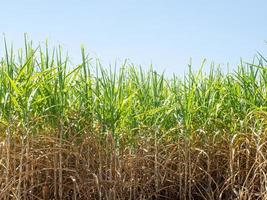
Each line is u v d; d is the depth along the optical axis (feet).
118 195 15.89
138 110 17.93
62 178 15.72
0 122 14.37
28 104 14.80
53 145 15.39
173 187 17.40
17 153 14.76
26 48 15.97
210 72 18.79
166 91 19.54
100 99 16.51
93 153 16.08
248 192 15.76
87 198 15.60
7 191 14.12
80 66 15.90
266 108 16.46
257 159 15.67
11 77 15.30
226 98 18.42
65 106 15.97
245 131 16.78
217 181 17.40
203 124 17.57
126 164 16.62
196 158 17.40
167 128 17.95
